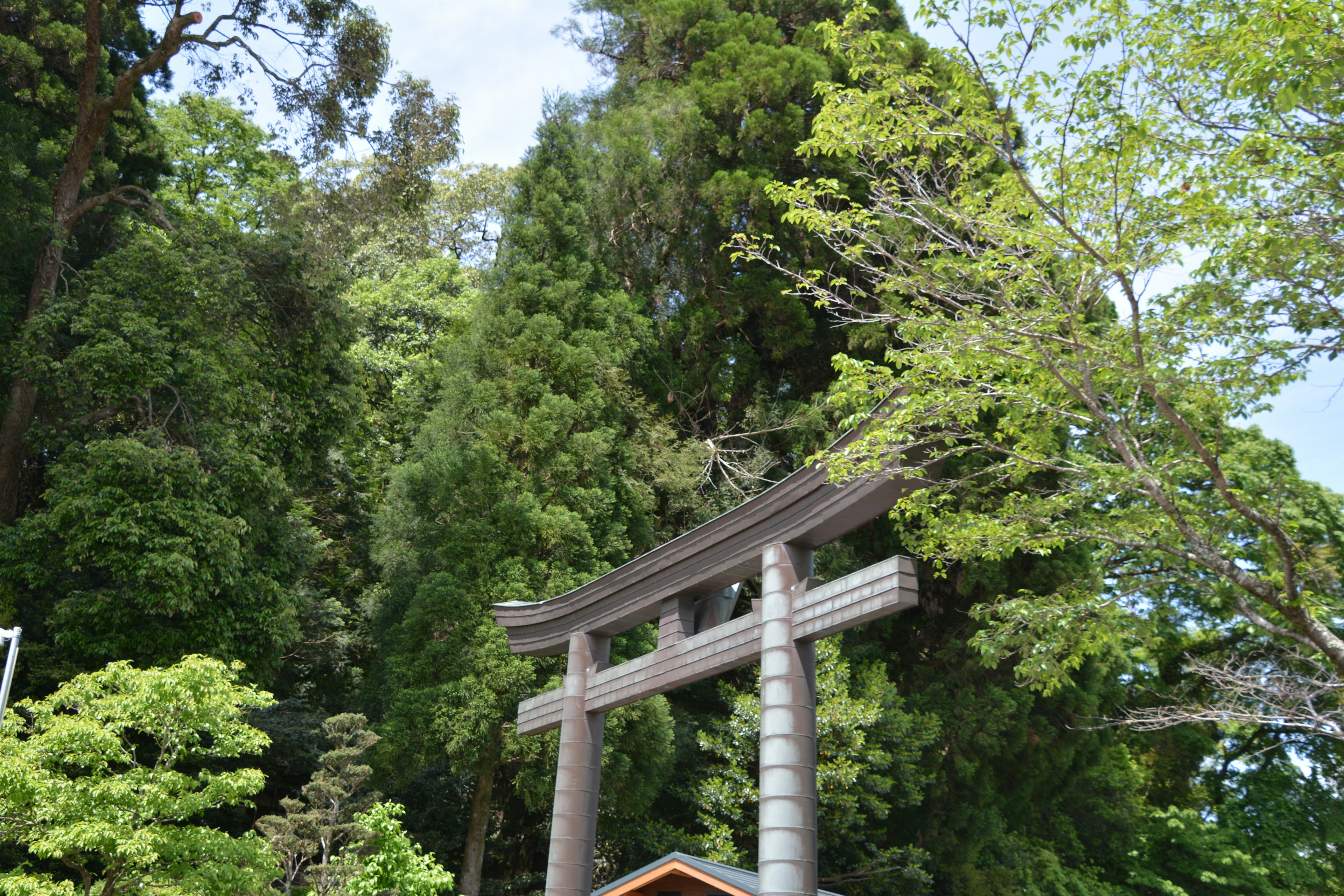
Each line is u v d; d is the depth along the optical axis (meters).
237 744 10.62
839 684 19.59
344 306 19.00
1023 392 8.97
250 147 28.38
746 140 24.55
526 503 18.23
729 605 10.90
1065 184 8.70
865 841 20.45
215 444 16.03
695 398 23.89
